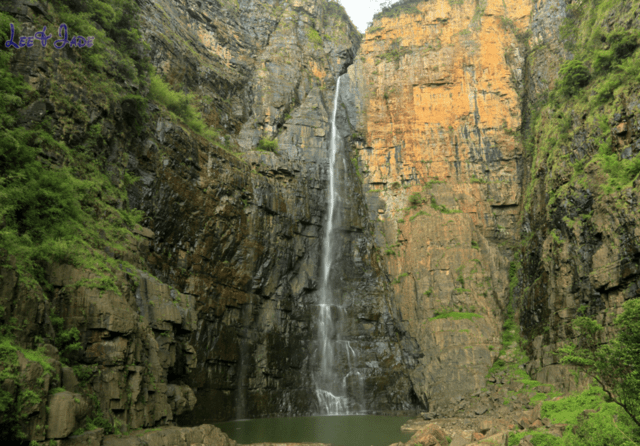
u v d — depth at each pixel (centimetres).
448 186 4344
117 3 2631
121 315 1565
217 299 3111
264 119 4191
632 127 2495
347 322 3881
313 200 4022
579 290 2706
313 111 4388
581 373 2417
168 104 3153
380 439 2275
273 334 3444
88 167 2041
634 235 2214
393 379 3691
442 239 4025
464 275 3831
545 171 3428
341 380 3669
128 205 2339
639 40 2700
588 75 3156
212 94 3891
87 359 1466
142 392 1630
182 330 2069
